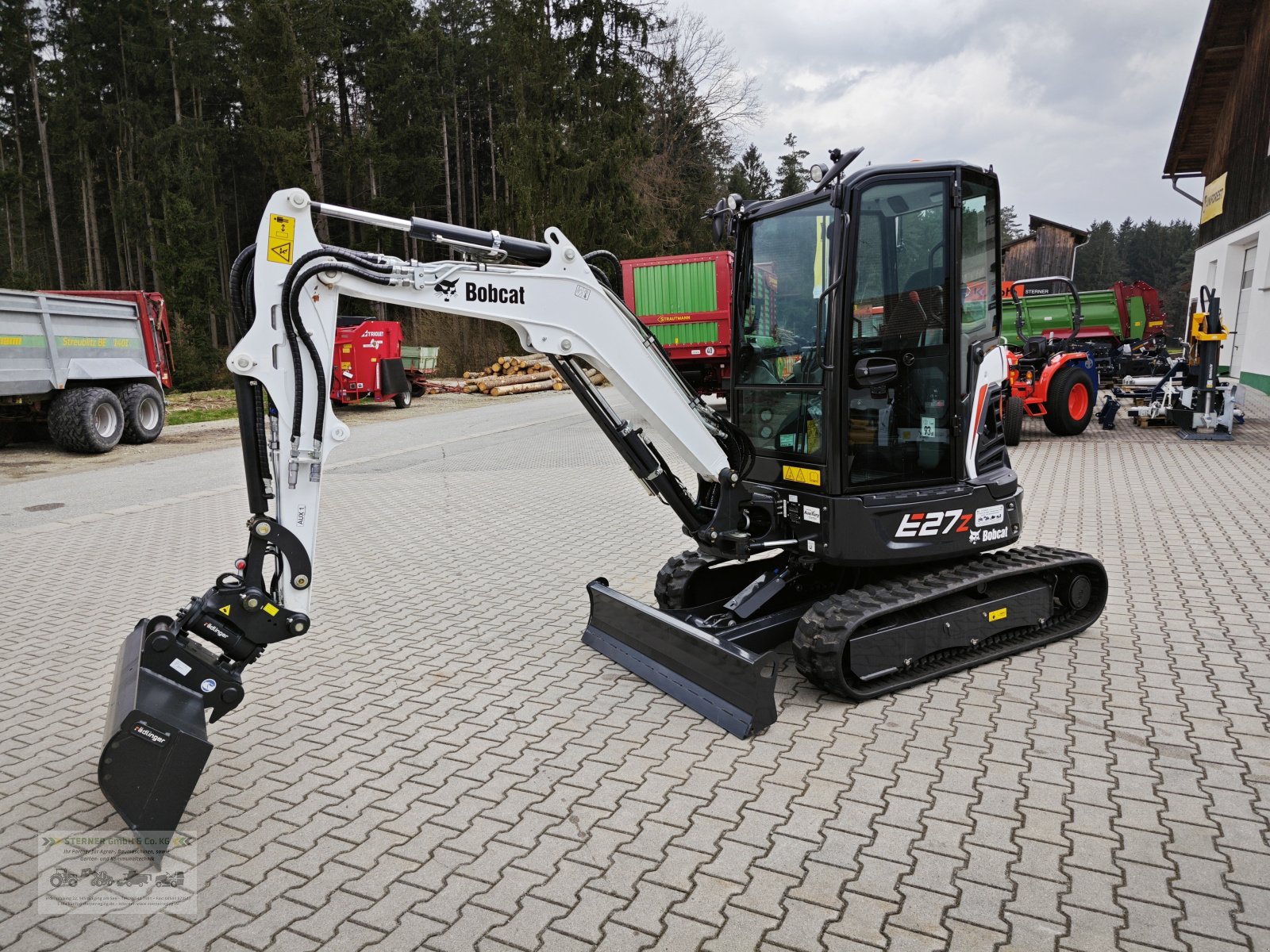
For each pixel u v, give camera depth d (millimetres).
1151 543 7129
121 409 15062
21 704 4699
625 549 7754
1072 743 3869
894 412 4539
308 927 2805
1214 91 20531
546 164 29703
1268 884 2850
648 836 3258
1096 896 2818
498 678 4859
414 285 3703
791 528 4746
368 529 8812
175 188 37531
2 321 13031
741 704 4117
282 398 3549
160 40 41312
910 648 4426
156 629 3473
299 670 5039
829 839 3197
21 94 45625
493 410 21516
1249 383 18219
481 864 3119
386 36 39031
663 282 15930
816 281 4504
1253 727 3965
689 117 39438
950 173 4426
